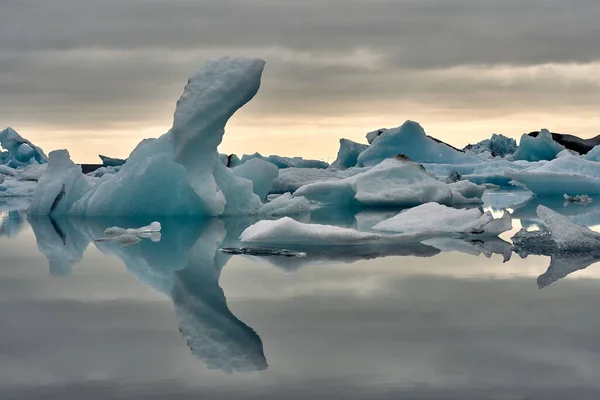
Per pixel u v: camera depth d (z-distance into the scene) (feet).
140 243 36.06
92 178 69.92
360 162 124.26
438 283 22.94
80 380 13.19
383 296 20.77
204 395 12.33
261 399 12.12
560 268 25.82
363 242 33.40
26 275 25.77
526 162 117.70
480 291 21.47
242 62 48.80
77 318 18.34
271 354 14.71
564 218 31.65
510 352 14.69
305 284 22.91
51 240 38.24
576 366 13.69
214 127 48.91
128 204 53.72
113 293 21.84
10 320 18.20
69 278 24.99
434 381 12.89
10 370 13.83
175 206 53.31
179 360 14.38
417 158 123.85
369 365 13.87
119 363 14.21
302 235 33.27
